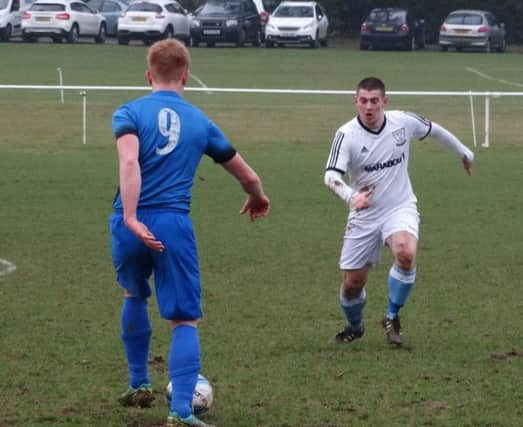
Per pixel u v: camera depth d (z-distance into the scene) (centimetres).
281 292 2205
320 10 11612
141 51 9962
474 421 1403
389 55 10438
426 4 12788
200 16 11000
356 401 1486
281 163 4297
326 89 7069
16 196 3462
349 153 1708
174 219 1335
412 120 1745
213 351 1747
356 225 1744
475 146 4878
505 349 1770
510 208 3322
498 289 2242
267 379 1593
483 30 11112
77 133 5178
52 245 2698
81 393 1519
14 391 1527
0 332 1858
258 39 11300
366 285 2291
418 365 1670
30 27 10712
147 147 1339
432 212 3244
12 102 6291
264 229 2947
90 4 11944
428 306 2086
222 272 2398
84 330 1880
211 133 1386
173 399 1336
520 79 8181
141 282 1398
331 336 1858
